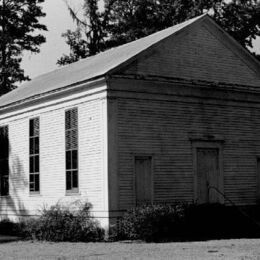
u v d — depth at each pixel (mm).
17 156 34844
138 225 26500
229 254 20172
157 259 19219
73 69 36875
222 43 32094
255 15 53344
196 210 28109
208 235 28250
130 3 60219
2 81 59438
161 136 28875
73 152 29844
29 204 33438
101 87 27922
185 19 54406
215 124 30750
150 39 32531
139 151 28172
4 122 36344
